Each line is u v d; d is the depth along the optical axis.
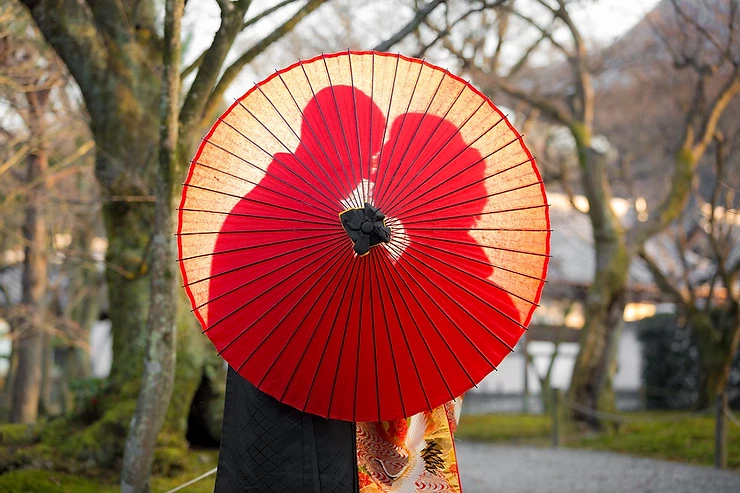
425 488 3.46
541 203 3.08
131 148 6.78
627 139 17.19
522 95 12.35
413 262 2.92
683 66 11.98
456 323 2.99
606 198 12.68
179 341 6.91
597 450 11.00
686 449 10.02
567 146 18.55
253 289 2.89
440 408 3.51
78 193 12.27
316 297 2.86
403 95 3.00
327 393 2.94
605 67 13.79
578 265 19.61
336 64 3.01
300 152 2.91
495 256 3.04
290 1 5.70
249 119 2.97
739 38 11.47
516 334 3.07
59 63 8.54
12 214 11.94
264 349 2.90
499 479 8.42
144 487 4.86
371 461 3.42
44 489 5.58
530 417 17.58
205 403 7.41
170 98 4.86
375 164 2.90
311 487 3.07
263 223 2.88
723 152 12.16
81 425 6.72
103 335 26.41
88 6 7.05
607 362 12.55
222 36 5.19
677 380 18.72
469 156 3.01
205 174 2.96
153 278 4.89
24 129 10.09
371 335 2.91
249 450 3.10
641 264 19.64
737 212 11.23
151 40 7.14
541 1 10.70
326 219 2.85
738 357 16.33
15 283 19.31
